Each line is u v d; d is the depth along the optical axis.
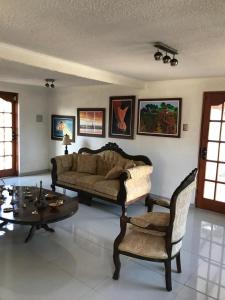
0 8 1.91
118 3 1.77
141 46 2.75
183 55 3.02
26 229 3.55
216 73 4.01
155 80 4.84
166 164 4.89
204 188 4.56
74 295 2.28
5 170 6.32
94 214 4.21
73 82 5.12
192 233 3.61
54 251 3.00
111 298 2.26
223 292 2.40
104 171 5.04
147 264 2.81
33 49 3.03
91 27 2.25
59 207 3.21
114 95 5.48
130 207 4.59
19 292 2.29
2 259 2.81
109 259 2.87
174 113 4.69
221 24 2.08
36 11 1.95
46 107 6.86
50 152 7.04
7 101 6.14
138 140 5.20
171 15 1.93
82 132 6.14
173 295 2.34
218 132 4.33
